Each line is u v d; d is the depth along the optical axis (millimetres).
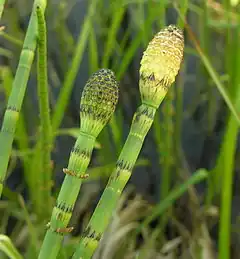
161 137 396
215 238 427
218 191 402
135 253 389
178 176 427
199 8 398
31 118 438
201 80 455
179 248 417
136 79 445
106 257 375
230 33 401
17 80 215
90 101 184
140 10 364
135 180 453
